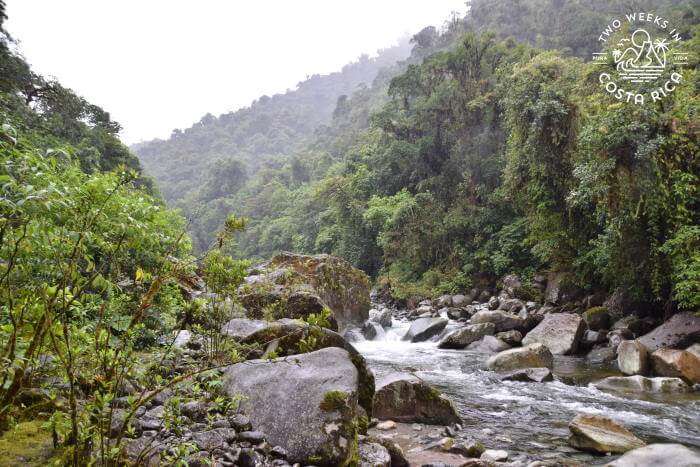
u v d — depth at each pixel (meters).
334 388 3.98
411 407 6.13
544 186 17.45
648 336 11.29
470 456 5.03
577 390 8.28
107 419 2.36
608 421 5.54
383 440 4.57
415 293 25.59
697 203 12.20
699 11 40.62
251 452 3.30
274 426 3.73
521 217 25.22
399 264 30.30
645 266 12.76
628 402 7.45
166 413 2.62
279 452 3.48
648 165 11.98
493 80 31.47
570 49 57.28
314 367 4.32
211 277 4.98
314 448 3.53
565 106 16.39
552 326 12.99
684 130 11.77
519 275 23.17
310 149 114.81
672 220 12.07
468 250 27.34
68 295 2.24
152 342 5.04
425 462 4.68
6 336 2.28
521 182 19.03
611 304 14.83
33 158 2.09
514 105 18.20
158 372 3.68
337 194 38.81
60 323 2.21
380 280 30.81
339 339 5.60
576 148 15.91
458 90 32.53
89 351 2.42
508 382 8.93
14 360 2.07
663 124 12.12
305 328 5.61
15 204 1.85
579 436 5.35
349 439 3.69
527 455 5.13
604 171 12.33
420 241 28.78
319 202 51.81
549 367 10.38
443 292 25.34
